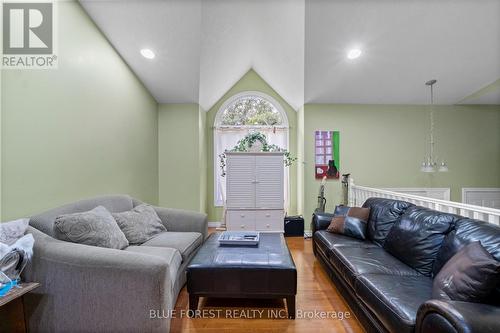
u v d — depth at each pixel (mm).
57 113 1999
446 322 954
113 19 2490
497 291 1128
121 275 1406
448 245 1608
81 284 1424
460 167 4352
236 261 1879
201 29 2781
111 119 2754
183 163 4086
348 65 3396
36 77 1813
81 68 2279
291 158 4562
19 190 1677
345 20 2770
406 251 1905
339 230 2711
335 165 4266
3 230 1400
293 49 3324
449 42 3002
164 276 1439
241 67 4371
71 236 1667
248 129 4824
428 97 4133
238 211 4129
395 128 4320
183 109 4086
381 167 4309
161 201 4066
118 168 2895
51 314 1446
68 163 2113
